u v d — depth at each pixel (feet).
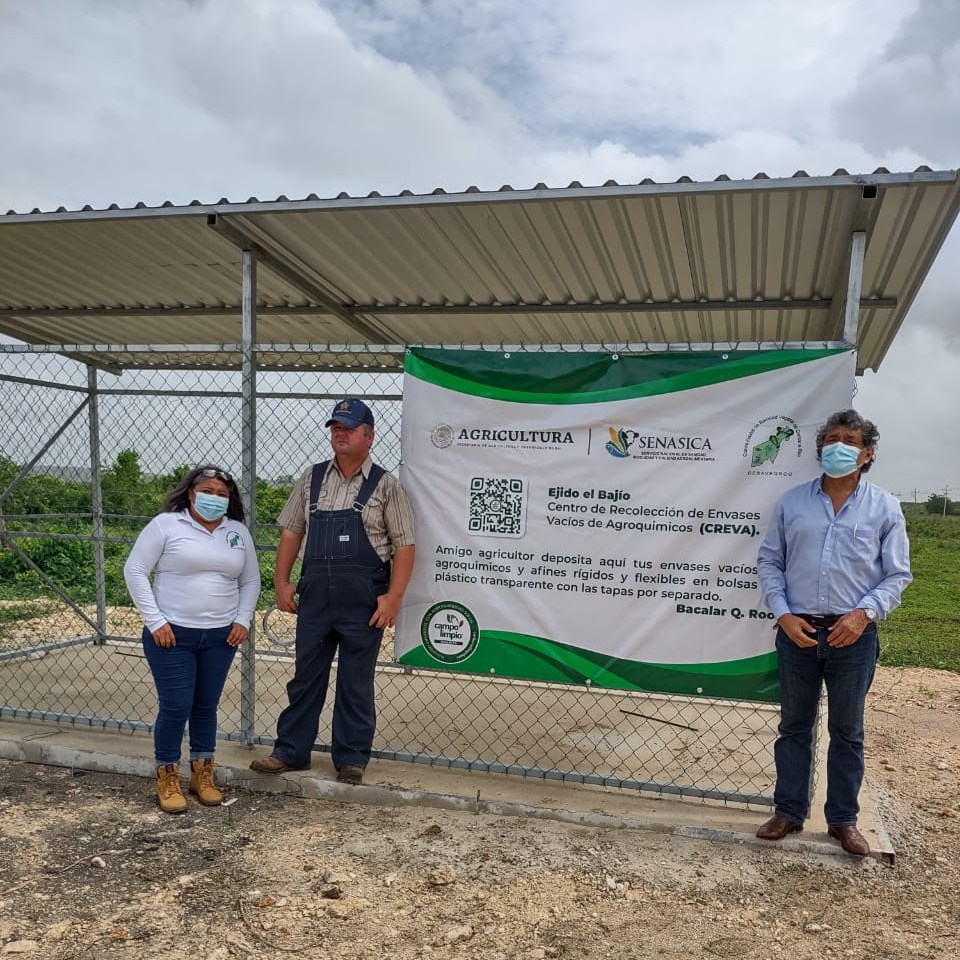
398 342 24.14
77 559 36.96
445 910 11.25
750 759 16.87
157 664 13.96
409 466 15.14
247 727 16.19
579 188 13.12
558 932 10.84
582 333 22.53
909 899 12.00
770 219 14.17
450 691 21.20
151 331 24.95
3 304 22.03
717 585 13.93
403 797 14.52
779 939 10.82
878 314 18.56
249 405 15.92
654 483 14.12
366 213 14.64
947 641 36.11
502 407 14.71
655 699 20.99
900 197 12.82
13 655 23.29
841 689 12.66
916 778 17.56
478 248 16.35
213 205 14.53
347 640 14.71
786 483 13.70
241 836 13.25
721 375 13.88
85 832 13.28
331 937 10.57
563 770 15.94
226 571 14.30
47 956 10.02
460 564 14.88
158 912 11.03
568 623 14.48
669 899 11.69
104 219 15.15
